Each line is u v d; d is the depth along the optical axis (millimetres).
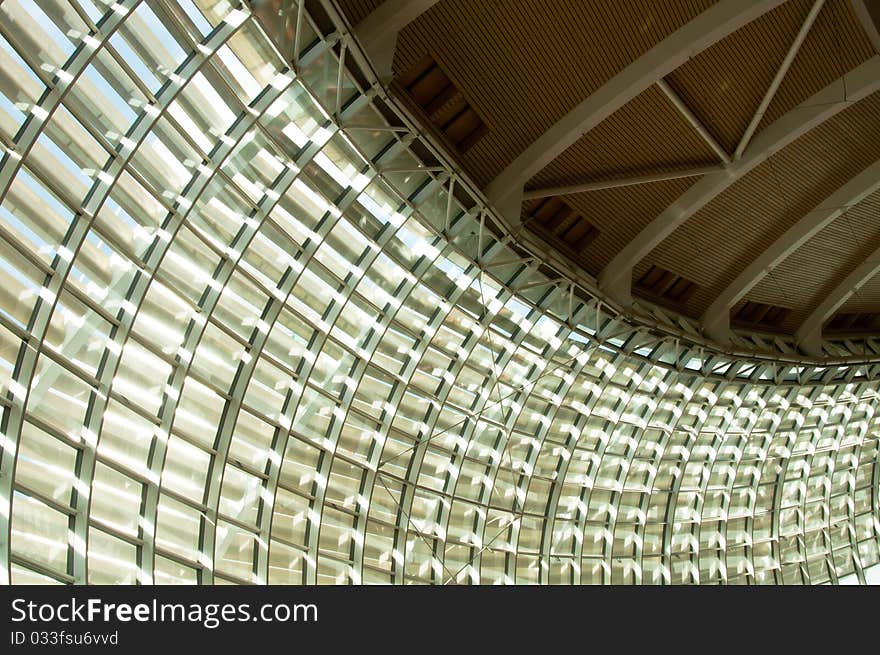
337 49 17078
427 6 17688
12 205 13945
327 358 22219
